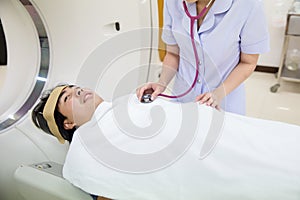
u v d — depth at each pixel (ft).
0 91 5.49
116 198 3.64
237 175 3.38
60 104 4.61
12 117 5.31
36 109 4.78
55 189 3.92
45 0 5.15
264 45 4.29
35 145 5.16
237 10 4.00
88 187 3.75
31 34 5.45
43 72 5.49
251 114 9.00
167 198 3.51
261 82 10.94
